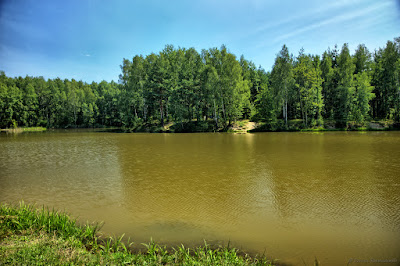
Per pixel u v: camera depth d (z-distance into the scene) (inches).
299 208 347.3
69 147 1076.5
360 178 491.8
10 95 3228.3
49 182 501.4
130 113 2393.0
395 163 619.2
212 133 1787.6
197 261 198.8
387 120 1802.4
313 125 1819.6
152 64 2223.2
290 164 631.8
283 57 1834.4
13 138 1637.6
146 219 317.7
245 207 354.9
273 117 1888.5
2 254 192.2
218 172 561.0
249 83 2554.1
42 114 3506.4
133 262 194.7
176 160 714.2
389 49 1822.1
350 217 313.1
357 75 1839.3
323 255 226.2
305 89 1850.4
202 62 2160.4
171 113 2233.0
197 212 339.0
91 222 308.7
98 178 528.4
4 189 457.7
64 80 4650.6
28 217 272.4
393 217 310.0
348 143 1022.4
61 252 203.3
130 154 845.2
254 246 245.6
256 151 855.7
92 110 3363.7
